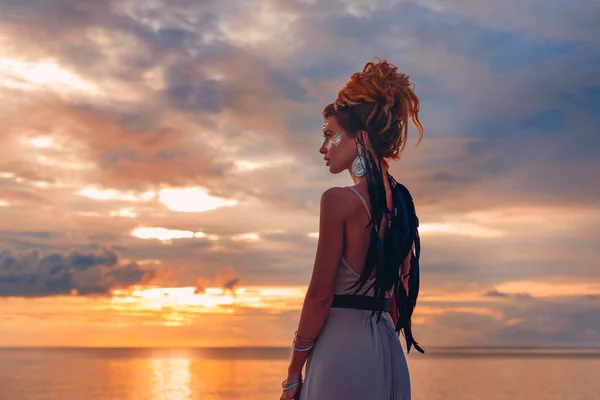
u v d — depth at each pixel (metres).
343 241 2.33
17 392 107.81
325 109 2.51
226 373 195.00
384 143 2.42
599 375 148.62
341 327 2.31
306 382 2.34
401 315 2.48
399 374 2.36
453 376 150.38
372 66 2.47
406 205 2.48
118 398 95.00
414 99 2.46
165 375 180.25
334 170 2.48
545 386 104.19
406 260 2.56
